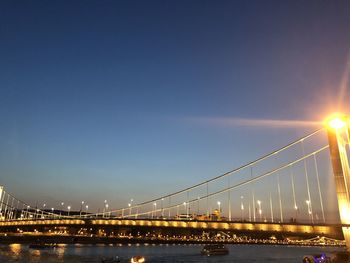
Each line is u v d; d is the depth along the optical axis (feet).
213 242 492.13
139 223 287.48
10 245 647.56
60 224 358.43
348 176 175.32
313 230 207.10
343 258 166.50
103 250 653.71
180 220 262.47
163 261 459.32
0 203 576.20
